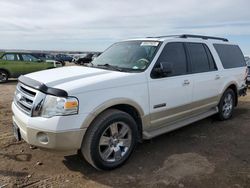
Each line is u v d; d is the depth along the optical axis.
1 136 5.13
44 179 3.67
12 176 3.71
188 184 3.61
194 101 5.30
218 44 6.25
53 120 3.41
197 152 4.66
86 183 3.60
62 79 3.78
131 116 4.22
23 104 3.78
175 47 4.98
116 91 3.87
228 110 6.62
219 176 3.83
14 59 15.26
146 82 4.27
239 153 4.66
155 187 3.53
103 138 3.80
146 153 4.56
